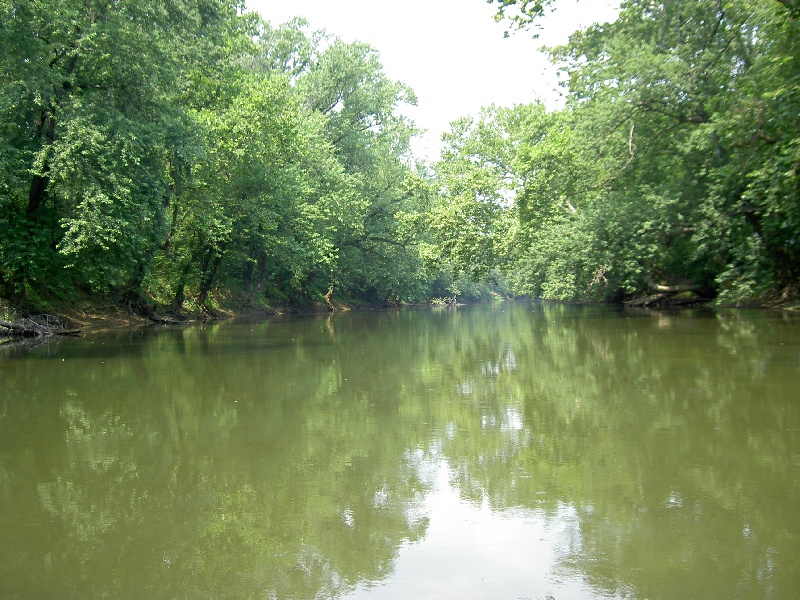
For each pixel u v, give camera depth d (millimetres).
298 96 36562
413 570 3428
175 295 29703
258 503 4516
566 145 27328
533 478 4930
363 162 45844
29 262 18094
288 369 11359
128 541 3900
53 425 7027
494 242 31719
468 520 4121
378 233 46156
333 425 6895
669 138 23328
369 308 55406
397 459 5555
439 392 8820
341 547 3750
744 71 21234
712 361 10656
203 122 24625
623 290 37312
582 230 26531
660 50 23109
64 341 17578
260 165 29609
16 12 15234
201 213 26375
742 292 23094
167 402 8281
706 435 5977
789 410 6871
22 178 17078
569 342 15500
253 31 29891
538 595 3109
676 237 25719
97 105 16422
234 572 3441
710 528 3869
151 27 17688
